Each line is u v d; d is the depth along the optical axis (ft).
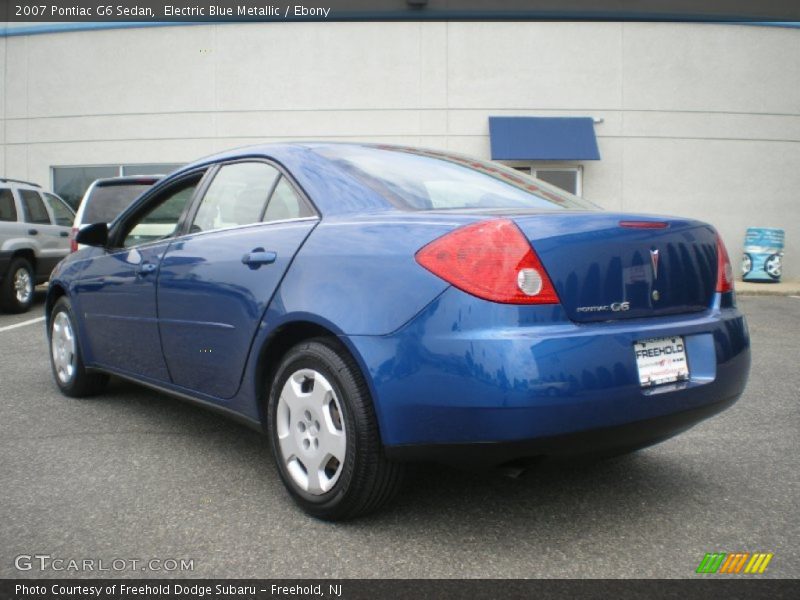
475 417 7.14
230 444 11.97
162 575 7.33
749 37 49.08
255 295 9.43
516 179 11.00
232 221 10.77
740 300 39.58
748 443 12.10
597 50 48.21
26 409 14.29
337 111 48.11
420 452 7.60
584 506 9.21
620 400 7.50
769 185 49.96
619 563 7.62
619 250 7.98
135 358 12.67
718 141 49.37
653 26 48.42
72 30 49.49
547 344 7.15
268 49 48.11
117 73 49.26
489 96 48.01
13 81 50.31
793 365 19.44
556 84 48.24
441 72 47.91
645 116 48.78
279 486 9.96
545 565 7.57
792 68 49.60
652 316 8.25
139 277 12.23
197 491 9.75
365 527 8.51
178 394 11.63
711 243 9.16
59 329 15.46
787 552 7.91
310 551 7.89
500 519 8.76
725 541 8.18
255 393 9.61
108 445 11.89
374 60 47.85
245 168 11.03
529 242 7.38
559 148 46.55
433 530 8.43
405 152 10.98
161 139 49.14
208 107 48.62
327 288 8.41
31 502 9.33
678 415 8.14
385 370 7.65
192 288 10.76
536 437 7.11
